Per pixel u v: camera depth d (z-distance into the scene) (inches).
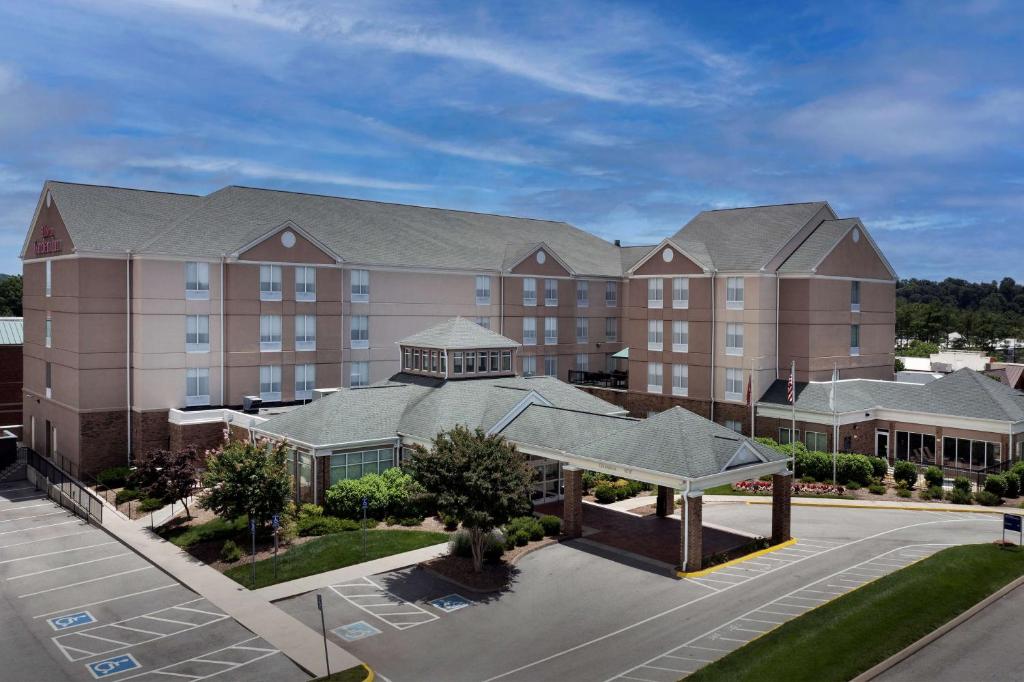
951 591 1087.6
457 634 995.9
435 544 1348.4
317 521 1429.6
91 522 1552.7
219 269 2039.9
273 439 1646.2
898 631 959.6
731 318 2256.4
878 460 1856.5
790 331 2209.6
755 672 856.3
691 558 1209.4
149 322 1932.8
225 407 2047.2
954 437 1929.1
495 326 2659.9
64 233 1973.4
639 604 1086.4
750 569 1228.5
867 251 2353.6
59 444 2042.3
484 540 1248.2
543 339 2790.4
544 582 1178.0
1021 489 1743.4
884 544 1353.3
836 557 1282.0
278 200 2444.6
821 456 1868.8
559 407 1699.1
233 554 1273.4
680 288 2386.8
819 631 958.4
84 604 1122.7
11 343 2551.7
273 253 2106.3
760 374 2197.3
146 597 1146.0
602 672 880.3
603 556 1299.2
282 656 942.4
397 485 1518.2
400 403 1753.2
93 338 1915.6
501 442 1236.5
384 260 2358.5
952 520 1533.0
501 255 2768.2
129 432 1959.9
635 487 1750.7
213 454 1413.6
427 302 2471.7
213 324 2031.3
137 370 1936.5
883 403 2079.2
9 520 1598.2
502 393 1726.1
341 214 2541.8
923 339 5359.3
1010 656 904.3
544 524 1412.4
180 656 949.2
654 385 2470.5
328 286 2225.6
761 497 1748.3
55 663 937.5
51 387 2094.0
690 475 1208.8
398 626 1023.0
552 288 2815.0
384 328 2368.4
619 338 3068.4
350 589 1153.4
